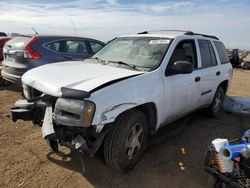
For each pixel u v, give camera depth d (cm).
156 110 343
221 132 477
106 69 349
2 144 380
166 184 303
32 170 316
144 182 304
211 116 550
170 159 361
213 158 319
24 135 417
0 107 556
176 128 483
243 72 1686
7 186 284
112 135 291
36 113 318
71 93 263
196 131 475
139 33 472
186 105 416
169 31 468
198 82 434
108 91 277
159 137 435
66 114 270
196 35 468
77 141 272
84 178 305
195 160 364
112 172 320
